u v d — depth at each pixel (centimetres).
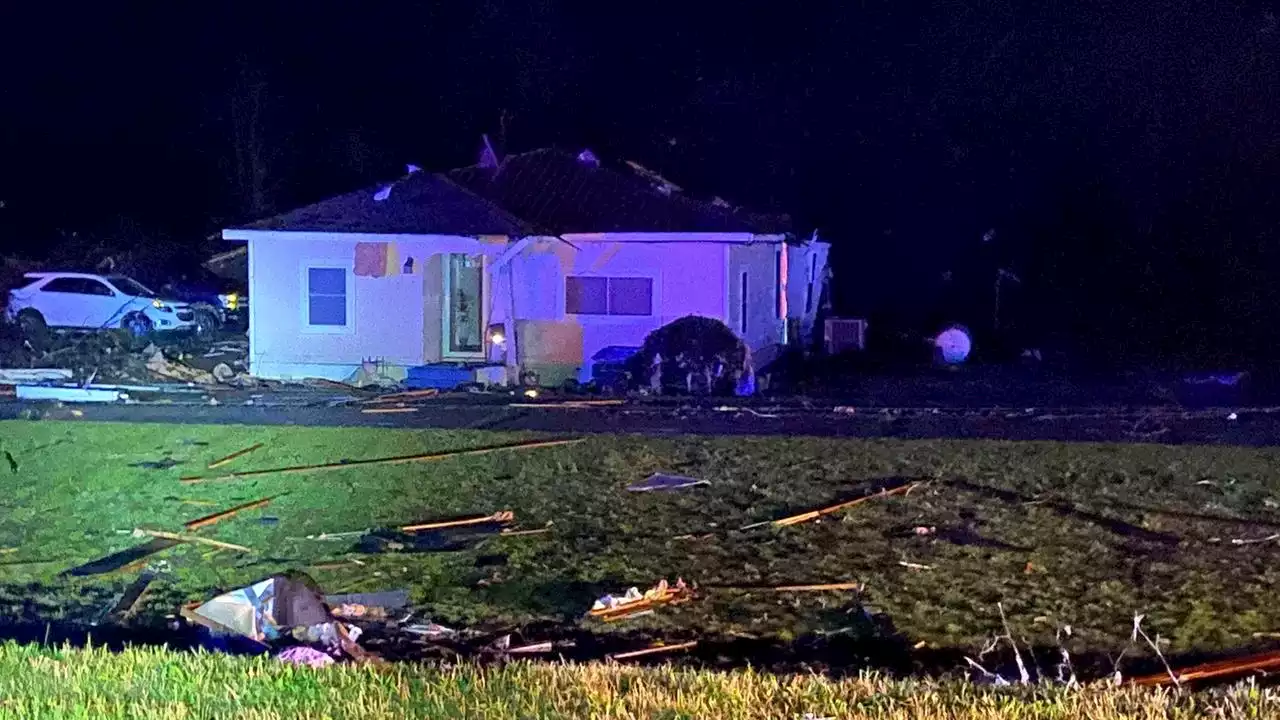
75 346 2408
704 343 1977
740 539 938
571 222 2086
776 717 544
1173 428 1561
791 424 1578
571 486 1138
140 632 731
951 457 1293
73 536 954
